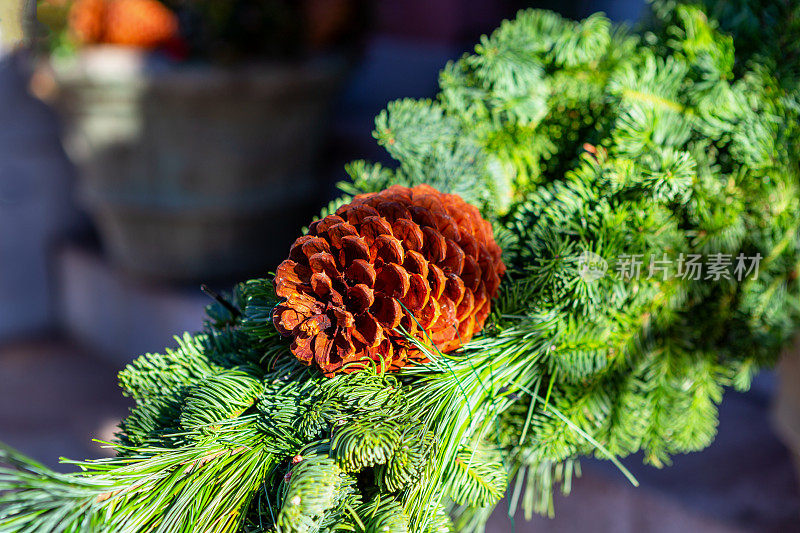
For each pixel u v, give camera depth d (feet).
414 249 1.78
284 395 1.79
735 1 2.21
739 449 3.62
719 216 2.02
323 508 1.65
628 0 6.46
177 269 6.18
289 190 6.02
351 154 6.59
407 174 2.14
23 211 7.18
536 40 2.15
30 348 7.27
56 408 6.20
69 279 7.23
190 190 5.70
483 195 2.06
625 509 3.29
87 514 1.61
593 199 1.96
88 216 7.54
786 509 3.11
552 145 2.16
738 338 2.14
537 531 3.46
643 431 2.08
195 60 5.31
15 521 1.58
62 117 5.97
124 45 5.43
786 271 2.15
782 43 2.14
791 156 2.08
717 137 2.04
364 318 1.75
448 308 1.77
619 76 2.04
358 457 1.66
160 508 1.70
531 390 1.95
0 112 6.82
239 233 6.06
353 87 7.70
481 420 1.84
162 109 5.34
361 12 5.90
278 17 5.31
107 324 6.84
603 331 1.95
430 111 2.15
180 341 1.96
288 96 5.53
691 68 2.08
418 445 1.73
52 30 5.35
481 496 1.79
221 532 1.72
